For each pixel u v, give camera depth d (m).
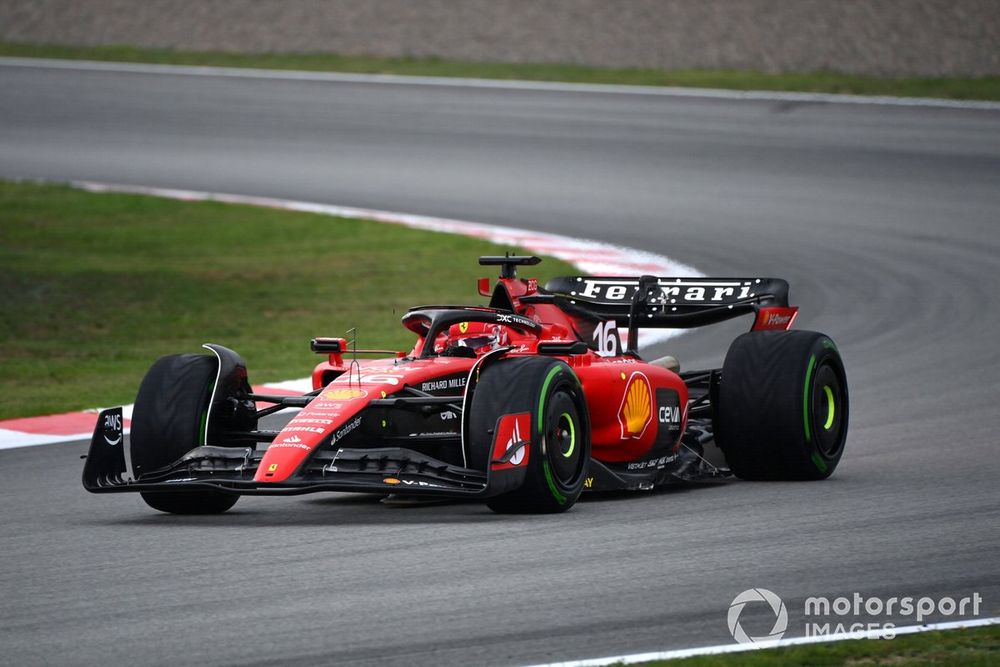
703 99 123.31
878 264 72.06
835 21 147.38
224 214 91.81
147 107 129.00
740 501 29.25
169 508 29.09
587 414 28.53
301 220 89.44
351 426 26.97
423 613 20.30
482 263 32.41
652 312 35.66
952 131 108.88
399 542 25.09
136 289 69.50
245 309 65.00
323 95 131.12
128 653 18.72
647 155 105.50
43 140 117.81
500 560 23.47
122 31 160.50
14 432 39.44
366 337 57.66
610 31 150.12
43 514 29.16
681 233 81.81
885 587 21.64
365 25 158.62
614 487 29.73
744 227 83.12
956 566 22.94
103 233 85.94
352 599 21.14
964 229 80.62
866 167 98.94
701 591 21.39
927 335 55.25
